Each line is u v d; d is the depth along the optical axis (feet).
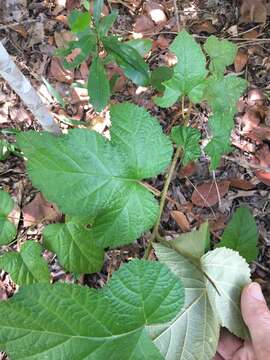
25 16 1.60
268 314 0.82
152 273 0.68
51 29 1.57
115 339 0.65
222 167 1.34
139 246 1.26
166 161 0.80
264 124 1.38
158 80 1.12
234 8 1.54
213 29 1.53
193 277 0.85
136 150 0.79
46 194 0.76
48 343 0.62
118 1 1.57
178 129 0.89
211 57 0.89
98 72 1.07
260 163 1.34
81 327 0.64
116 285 0.68
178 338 0.81
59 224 0.93
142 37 1.53
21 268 0.93
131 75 1.09
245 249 0.98
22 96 0.93
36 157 0.75
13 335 0.61
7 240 0.93
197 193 1.31
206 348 0.82
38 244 0.94
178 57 0.85
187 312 0.83
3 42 1.57
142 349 0.66
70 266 0.94
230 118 0.89
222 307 0.85
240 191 1.32
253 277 1.23
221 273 0.85
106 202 0.78
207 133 1.36
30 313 0.63
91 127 1.40
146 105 1.42
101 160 0.78
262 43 1.49
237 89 0.89
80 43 1.03
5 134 1.42
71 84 1.43
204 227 0.89
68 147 0.76
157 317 0.68
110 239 0.80
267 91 1.42
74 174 0.76
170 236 1.26
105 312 0.66
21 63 1.53
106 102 1.08
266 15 1.51
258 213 1.29
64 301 0.65
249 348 0.91
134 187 0.80
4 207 0.93
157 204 0.81
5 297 1.25
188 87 0.87
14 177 1.37
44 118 1.02
